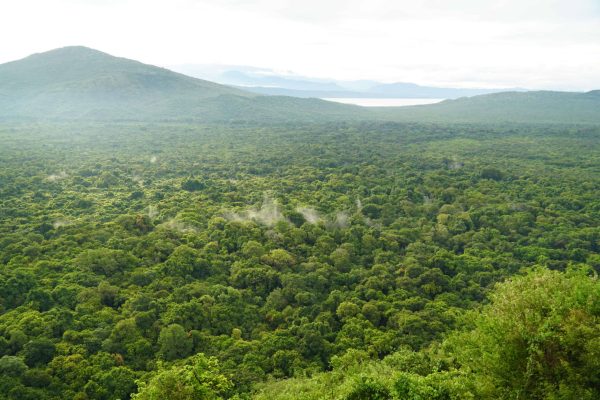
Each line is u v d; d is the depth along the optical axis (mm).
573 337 18250
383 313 49688
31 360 37844
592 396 17703
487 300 52906
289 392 31812
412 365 33688
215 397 25781
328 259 64688
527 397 19141
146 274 54500
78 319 44188
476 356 22438
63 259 57219
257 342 43750
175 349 41219
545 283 21922
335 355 40531
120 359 39250
